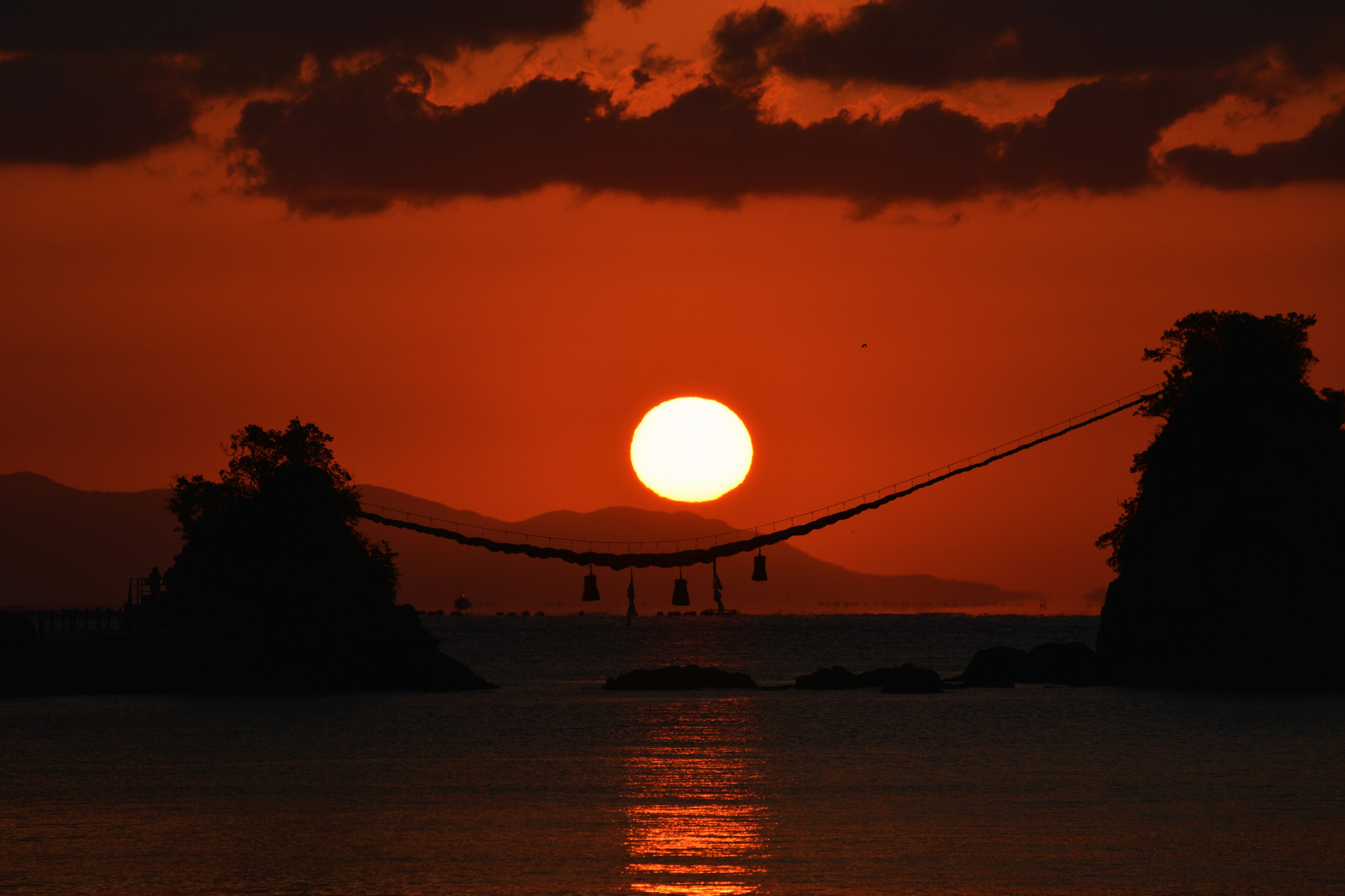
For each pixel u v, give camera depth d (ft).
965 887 458.50
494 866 494.18
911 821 586.45
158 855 516.73
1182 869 483.92
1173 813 602.03
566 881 470.39
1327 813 602.44
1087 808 618.44
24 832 566.36
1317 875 474.90
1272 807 618.85
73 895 452.35
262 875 481.05
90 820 595.88
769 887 460.55
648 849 524.52
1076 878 471.21
